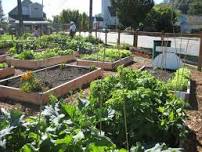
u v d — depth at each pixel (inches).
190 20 498.6
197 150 170.6
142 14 1101.7
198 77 372.2
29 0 2244.1
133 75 195.9
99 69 351.6
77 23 1692.9
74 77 319.9
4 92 264.4
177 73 311.9
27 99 253.4
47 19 2258.9
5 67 365.1
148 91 161.6
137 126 148.8
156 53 398.6
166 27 1022.4
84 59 432.1
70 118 140.1
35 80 263.9
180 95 258.1
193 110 241.9
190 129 198.8
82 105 156.5
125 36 1031.0
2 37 727.1
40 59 421.7
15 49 526.3
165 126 152.4
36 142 115.6
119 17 1149.7
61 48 560.7
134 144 147.6
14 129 119.0
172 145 153.8
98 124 152.6
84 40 684.1
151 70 364.8
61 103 146.6
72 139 114.7
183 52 416.2
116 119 151.4
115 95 158.9
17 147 117.0
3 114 131.5
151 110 153.2
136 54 561.9
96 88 173.0
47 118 133.6
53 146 111.4
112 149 119.0
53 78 313.9
